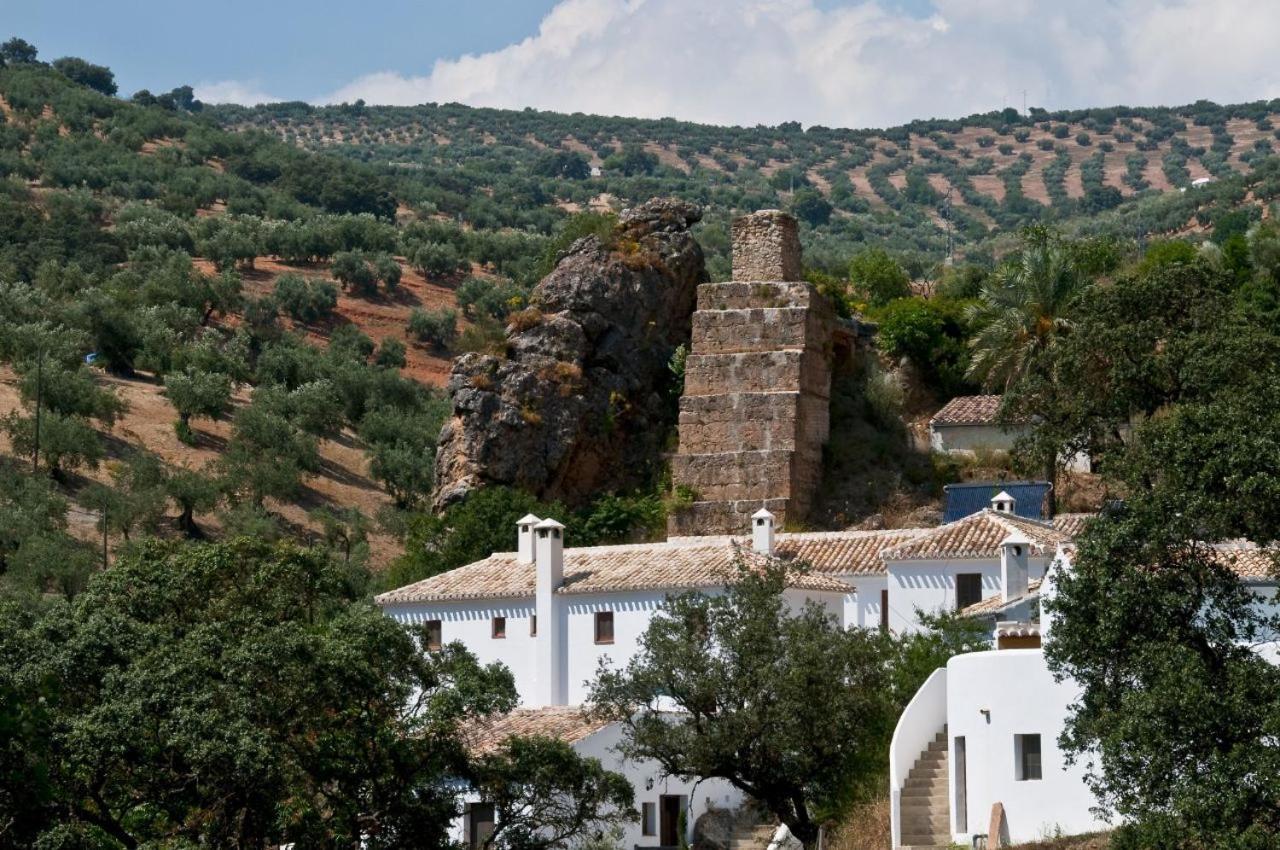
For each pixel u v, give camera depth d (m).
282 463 111.88
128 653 44.97
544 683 62.28
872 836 47.53
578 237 93.69
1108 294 63.69
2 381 119.62
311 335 161.38
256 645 43.75
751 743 48.88
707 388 83.25
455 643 48.84
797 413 81.44
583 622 62.22
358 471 124.44
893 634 60.44
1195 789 33.72
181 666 43.19
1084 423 62.41
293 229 181.25
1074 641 38.00
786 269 85.50
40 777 39.19
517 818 47.12
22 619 47.84
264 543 52.66
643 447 86.94
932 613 59.53
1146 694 35.19
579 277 88.50
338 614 50.72
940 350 89.81
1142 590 36.94
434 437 128.88
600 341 87.62
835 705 48.53
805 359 82.62
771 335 83.19
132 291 152.25
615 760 54.62
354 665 44.59
